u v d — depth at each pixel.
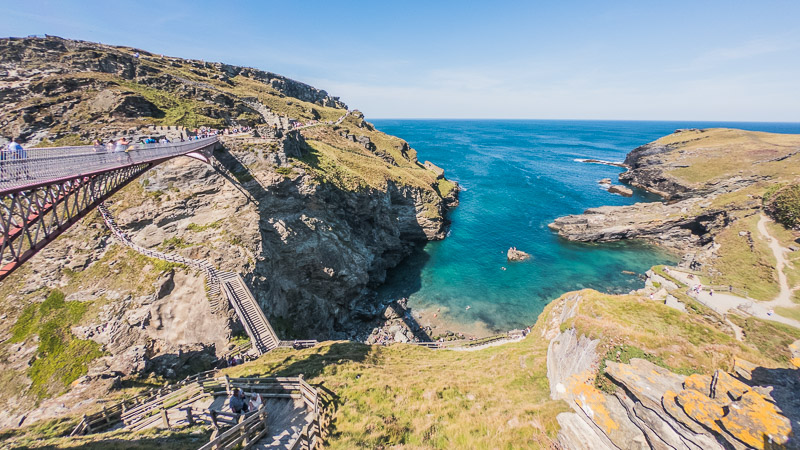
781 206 59.56
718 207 70.88
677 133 150.62
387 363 26.62
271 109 99.44
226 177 45.19
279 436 16.11
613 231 76.88
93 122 51.97
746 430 8.69
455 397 18.66
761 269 49.38
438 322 50.81
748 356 12.77
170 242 40.25
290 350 31.12
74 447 15.93
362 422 16.39
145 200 41.62
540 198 108.44
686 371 12.55
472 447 14.16
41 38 68.75
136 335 32.88
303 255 48.66
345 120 140.88
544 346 24.19
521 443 13.63
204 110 69.50
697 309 38.78
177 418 18.86
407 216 78.88
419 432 15.59
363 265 56.59
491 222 89.00
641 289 54.28
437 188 98.94
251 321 35.09
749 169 93.38
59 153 17.31
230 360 31.86
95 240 38.50
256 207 44.69
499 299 56.19
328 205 55.72
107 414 20.23
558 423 13.66
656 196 110.62
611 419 12.03
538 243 76.81
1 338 30.88
